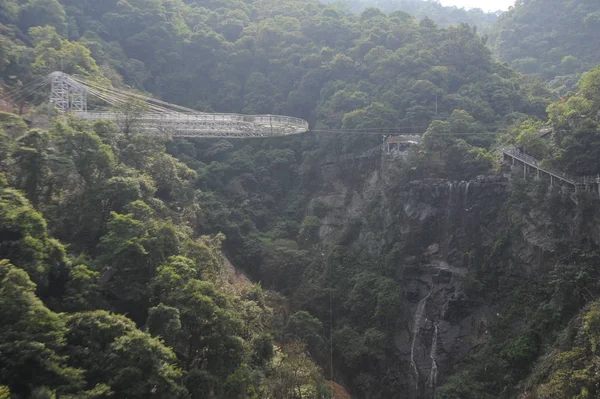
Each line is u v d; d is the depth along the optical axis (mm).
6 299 23047
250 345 36781
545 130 61000
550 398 34531
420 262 60062
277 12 111812
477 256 56625
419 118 72750
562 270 45875
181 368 30078
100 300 32531
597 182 48438
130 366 25594
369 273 60562
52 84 59688
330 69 86625
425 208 61750
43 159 36062
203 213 64250
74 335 26812
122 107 55531
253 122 65938
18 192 31000
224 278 50250
